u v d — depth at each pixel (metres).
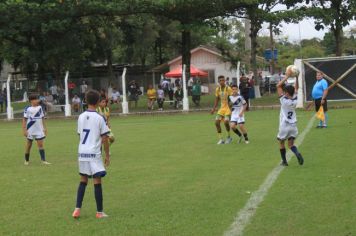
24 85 35.31
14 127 26.22
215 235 6.36
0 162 13.32
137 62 66.75
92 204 8.24
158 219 7.16
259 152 13.18
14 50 37.19
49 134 20.72
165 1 31.58
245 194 8.45
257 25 35.06
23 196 9.02
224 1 32.25
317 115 17.98
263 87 46.84
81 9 32.41
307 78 27.66
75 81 33.16
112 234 6.56
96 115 7.43
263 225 6.69
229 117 15.28
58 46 35.56
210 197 8.35
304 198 7.96
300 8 33.69
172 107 33.97
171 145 15.44
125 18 42.91
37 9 31.75
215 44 61.84
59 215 7.60
